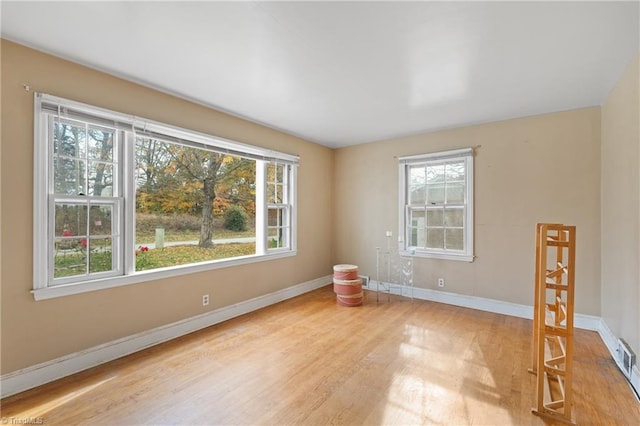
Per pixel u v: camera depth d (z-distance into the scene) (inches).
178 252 193.2
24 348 79.5
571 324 68.7
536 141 134.4
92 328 92.3
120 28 73.1
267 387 81.2
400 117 138.9
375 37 76.7
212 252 208.7
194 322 120.5
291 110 130.8
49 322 83.8
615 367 93.3
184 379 84.9
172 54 85.4
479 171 148.1
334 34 75.5
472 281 149.6
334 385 82.4
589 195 123.3
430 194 164.9
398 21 69.9
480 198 147.6
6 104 77.2
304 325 126.4
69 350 87.4
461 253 152.4
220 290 131.6
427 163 164.9
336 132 165.3
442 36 76.2
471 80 101.3
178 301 115.5
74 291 88.2
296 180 173.0
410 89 108.3
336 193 201.8
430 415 70.3
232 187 221.6
